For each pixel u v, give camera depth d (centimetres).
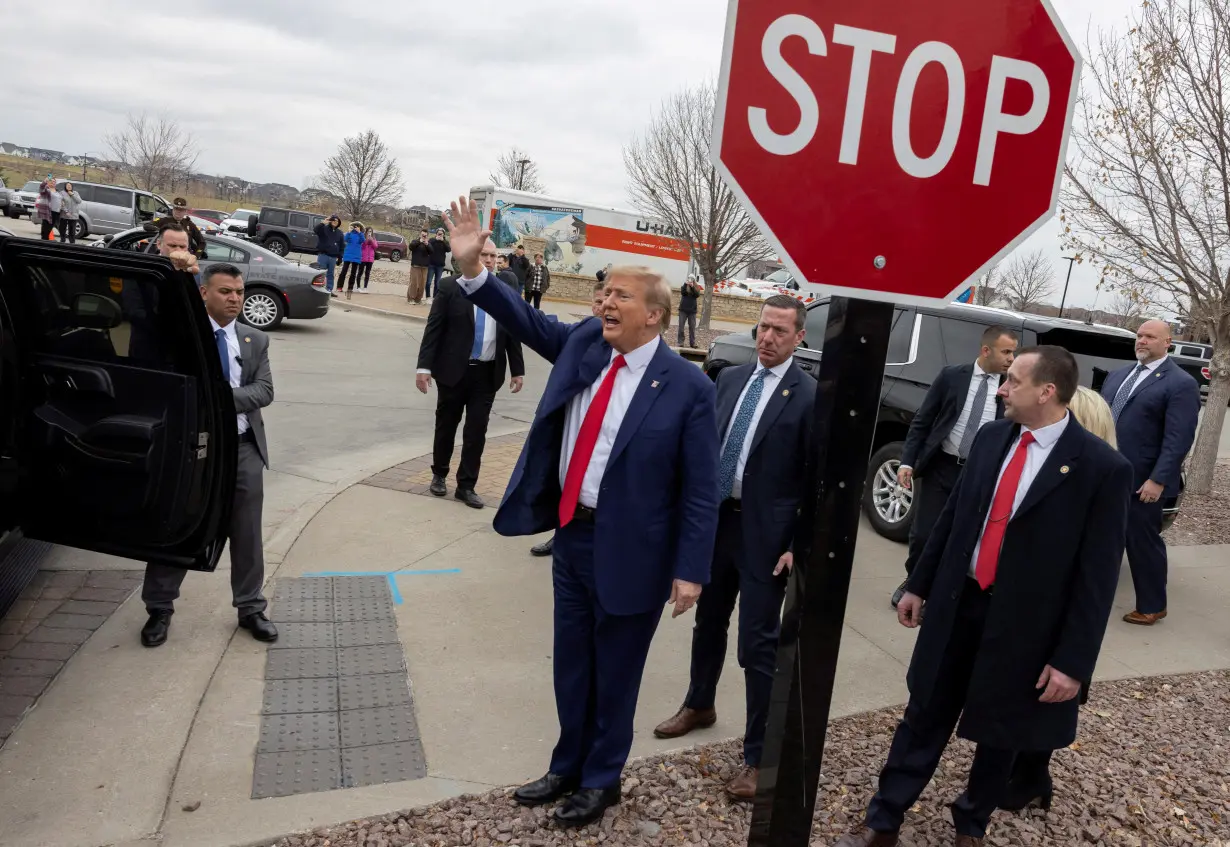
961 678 293
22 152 8512
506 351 646
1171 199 819
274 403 938
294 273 1474
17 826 271
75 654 379
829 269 176
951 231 179
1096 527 268
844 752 360
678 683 414
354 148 5578
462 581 505
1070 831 316
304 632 424
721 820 304
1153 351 545
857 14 171
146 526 353
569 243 2880
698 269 2664
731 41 168
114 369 345
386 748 334
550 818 297
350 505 621
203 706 350
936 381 511
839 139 173
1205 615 571
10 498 345
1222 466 1191
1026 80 178
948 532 304
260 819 285
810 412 322
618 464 283
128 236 1291
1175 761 374
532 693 385
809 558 180
